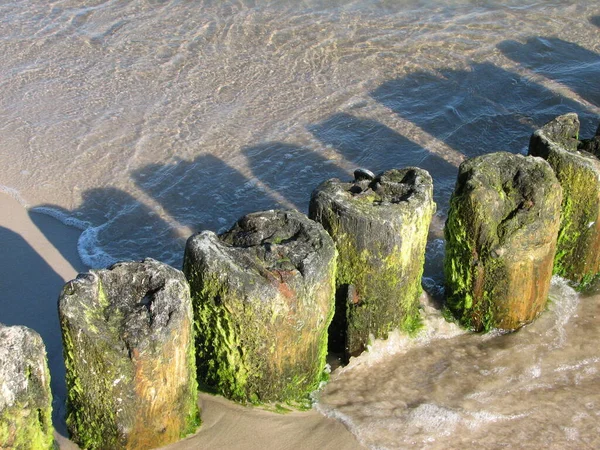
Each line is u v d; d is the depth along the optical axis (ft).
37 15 13.43
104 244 8.40
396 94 11.44
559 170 7.29
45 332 7.18
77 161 9.67
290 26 13.32
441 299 7.42
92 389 5.29
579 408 6.32
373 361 6.64
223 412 5.93
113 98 11.03
